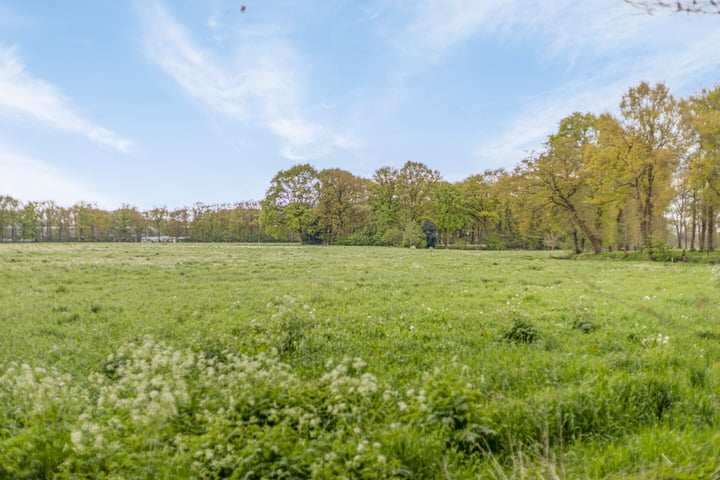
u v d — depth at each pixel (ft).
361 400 15.65
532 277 62.90
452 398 14.97
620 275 64.75
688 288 46.09
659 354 21.67
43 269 75.00
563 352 23.08
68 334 29.12
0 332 29.58
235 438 12.89
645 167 75.51
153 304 40.55
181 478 11.39
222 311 36.68
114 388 17.67
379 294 46.34
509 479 11.70
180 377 17.81
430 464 12.23
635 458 12.34
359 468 11.45
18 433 14.33
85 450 12.47
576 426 14.73
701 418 15.14
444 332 27.99
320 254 139.03
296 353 24.06
